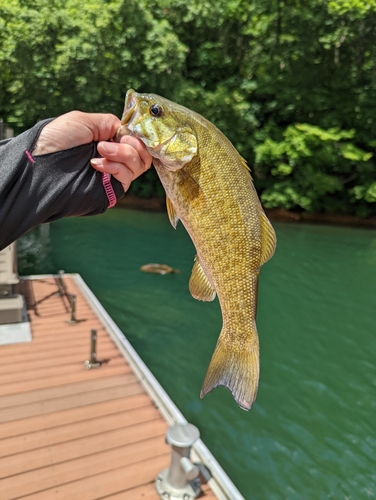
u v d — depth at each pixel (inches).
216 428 215.8
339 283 476.7
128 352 235.3
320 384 267.4
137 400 193.6
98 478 145.3
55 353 236.7
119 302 386.6
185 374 265.4
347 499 175.9
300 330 352.5
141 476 147.4
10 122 781.9
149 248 583.2
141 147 56.9
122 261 522.0
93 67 732.0
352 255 586.6
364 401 250.4
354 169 812.6
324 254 588.1
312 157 787.4
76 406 186.2
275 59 786.8
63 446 159.8
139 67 768.9
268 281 475.5
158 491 139.4
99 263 511.2
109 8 733.3
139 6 740.0
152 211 829.2
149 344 304.7
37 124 49.3
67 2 791.7
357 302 422.0
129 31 731.4
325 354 311.1
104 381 208.5
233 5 804.0
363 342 333.7
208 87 866.1
